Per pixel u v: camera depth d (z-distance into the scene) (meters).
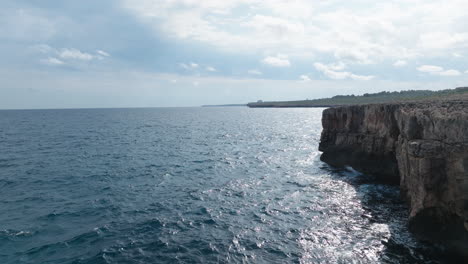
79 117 168.75
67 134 75.19
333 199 25.09
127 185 29.17
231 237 18.45
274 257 16.14
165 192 27.09
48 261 15.63
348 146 36.75
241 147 54.56
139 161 40.94
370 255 16.02
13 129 89.44
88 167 36.84
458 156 15.64
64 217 21.31
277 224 20.27
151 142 60.56
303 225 20.05
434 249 16.34
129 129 91.00
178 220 20.91
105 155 45.44
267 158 43.69
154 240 18.03
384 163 30.78
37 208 23.00
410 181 20.02
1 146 54.19
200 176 32.91
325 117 42.72
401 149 23.14
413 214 17.77
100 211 22.47
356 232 18.77
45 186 28.73
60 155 45.25
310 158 43.50
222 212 22.41
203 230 19.41
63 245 17.30
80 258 15.96
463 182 15.50
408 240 17.45
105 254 16.38
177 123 119.38
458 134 15.78
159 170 35.53
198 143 59.62
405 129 20.25
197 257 16.17
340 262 15.49
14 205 23.62
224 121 130.38
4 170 35.03
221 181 30.89
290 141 62.91
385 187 28.22
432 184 16.58
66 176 32.34
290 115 166.88
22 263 15.41
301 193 26.88
